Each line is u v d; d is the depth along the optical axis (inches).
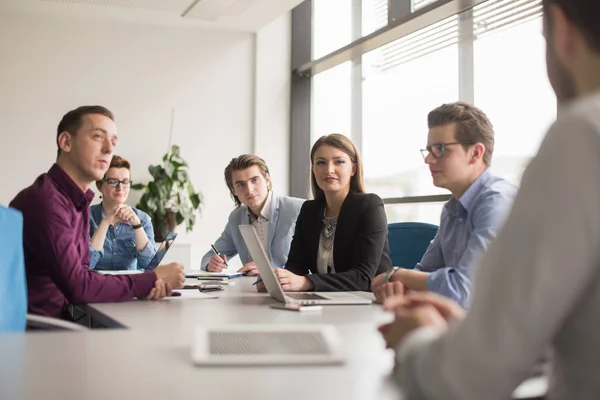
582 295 27.9
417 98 198.7
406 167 203.9
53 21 235.0
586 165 25.8
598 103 27.4
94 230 170.2
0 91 229.0
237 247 161.0
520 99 157.1
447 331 29.6
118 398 33.3
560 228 25.7
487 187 85.7
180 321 63.4
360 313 69.6
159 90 247.3
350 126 235.8
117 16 236.5
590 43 29.5
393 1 204.4
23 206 85.7
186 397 33.6
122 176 166.4
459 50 179.8
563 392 29.7
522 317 26.0
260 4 222.7
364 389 35.7
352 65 234.5
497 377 26.8
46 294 89.8
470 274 77.4
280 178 260.5
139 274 86.4
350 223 108.0
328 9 250.7
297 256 116.0
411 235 122.8
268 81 260.2
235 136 256.4
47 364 41.4
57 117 234.4
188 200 242.8
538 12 152.2
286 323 61.9
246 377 38.1
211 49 254.4
